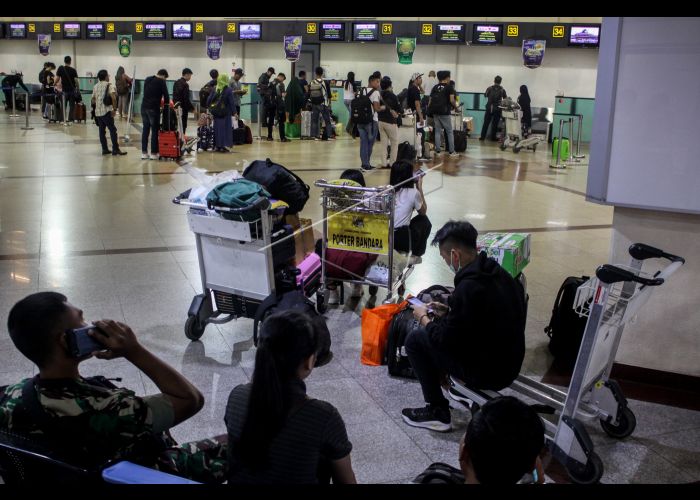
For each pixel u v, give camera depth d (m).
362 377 4.21
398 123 12.90
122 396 2.00
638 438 3.60
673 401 3.99
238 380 4.11
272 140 16.89
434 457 3.38
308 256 5.16
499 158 14.67
